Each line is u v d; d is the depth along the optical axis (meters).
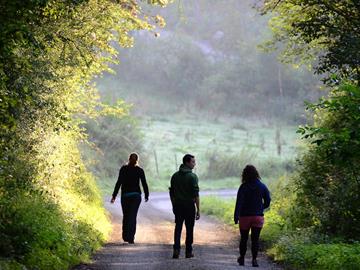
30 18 33.47
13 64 34.69
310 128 38.41
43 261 32.34
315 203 51.72
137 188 53.06
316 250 38.81
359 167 44.97
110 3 49.97
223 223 76.50
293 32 60.75
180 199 43.44
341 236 46.22
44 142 48.28
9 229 33.12
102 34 52.16
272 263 42.00
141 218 80.44
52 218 39.59
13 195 37.91
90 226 50.12
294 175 68.00
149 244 51.81
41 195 43.50
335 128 53.31
